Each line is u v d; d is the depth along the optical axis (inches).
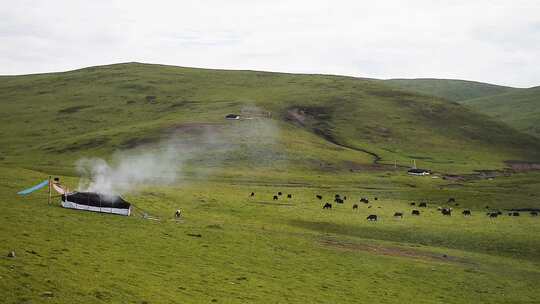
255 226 2856.8
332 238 2736.2
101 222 2335.1
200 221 2795.3
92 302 1274.6
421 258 2431.1
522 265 2428.6
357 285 1887.3
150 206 3048.7
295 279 1863.9
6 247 1628.9
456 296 1903.3
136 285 1487.5
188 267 1808.6
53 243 1806.1
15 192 2795.3
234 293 1579.7
